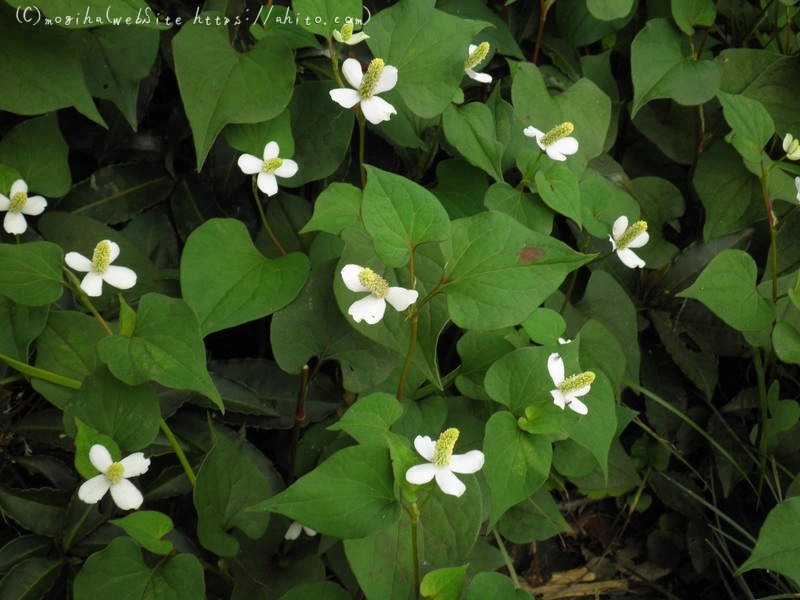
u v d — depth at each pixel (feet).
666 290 2.18
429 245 1.68
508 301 1.49
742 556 2.02
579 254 1.50
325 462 1.42
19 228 1.65
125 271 1.57
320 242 1.80
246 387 1.78
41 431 1.69
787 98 2.21
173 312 1.52
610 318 2.00
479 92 2.15
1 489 1.64
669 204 2.19
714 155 2.19
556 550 2.06
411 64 1.77
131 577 1.45
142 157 1.94
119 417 1.51
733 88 2.21
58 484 1.69
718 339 2.17
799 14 2.37
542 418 1.56
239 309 1.61
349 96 1.66
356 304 1.49
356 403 1.51
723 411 2.16
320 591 1.48
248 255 1.67
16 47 1.65
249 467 1.57
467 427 1.79
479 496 1.56
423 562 1.53
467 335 1.79
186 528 1.75
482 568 1.77
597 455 1.61
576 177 1.86
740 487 2.11
